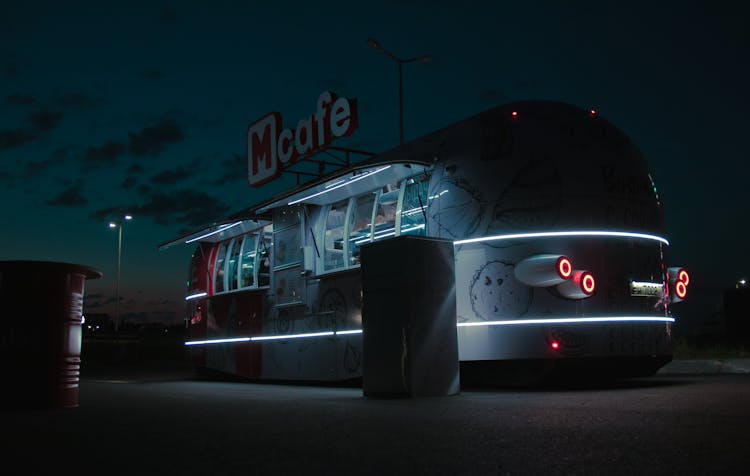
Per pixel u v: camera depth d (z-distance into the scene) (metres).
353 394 13.31
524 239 12.81
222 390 15.11
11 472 5.26
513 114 13.52
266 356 19.45
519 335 12.71
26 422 8.81
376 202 16.11
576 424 7.14
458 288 13.45
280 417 8.69
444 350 12.09
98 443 6.76
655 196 13.81
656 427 6.75
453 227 13.64
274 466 5.29
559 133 13.11
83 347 54.81
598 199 12.89
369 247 12.63
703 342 26.81
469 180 13.57
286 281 18.73
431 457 5.49
